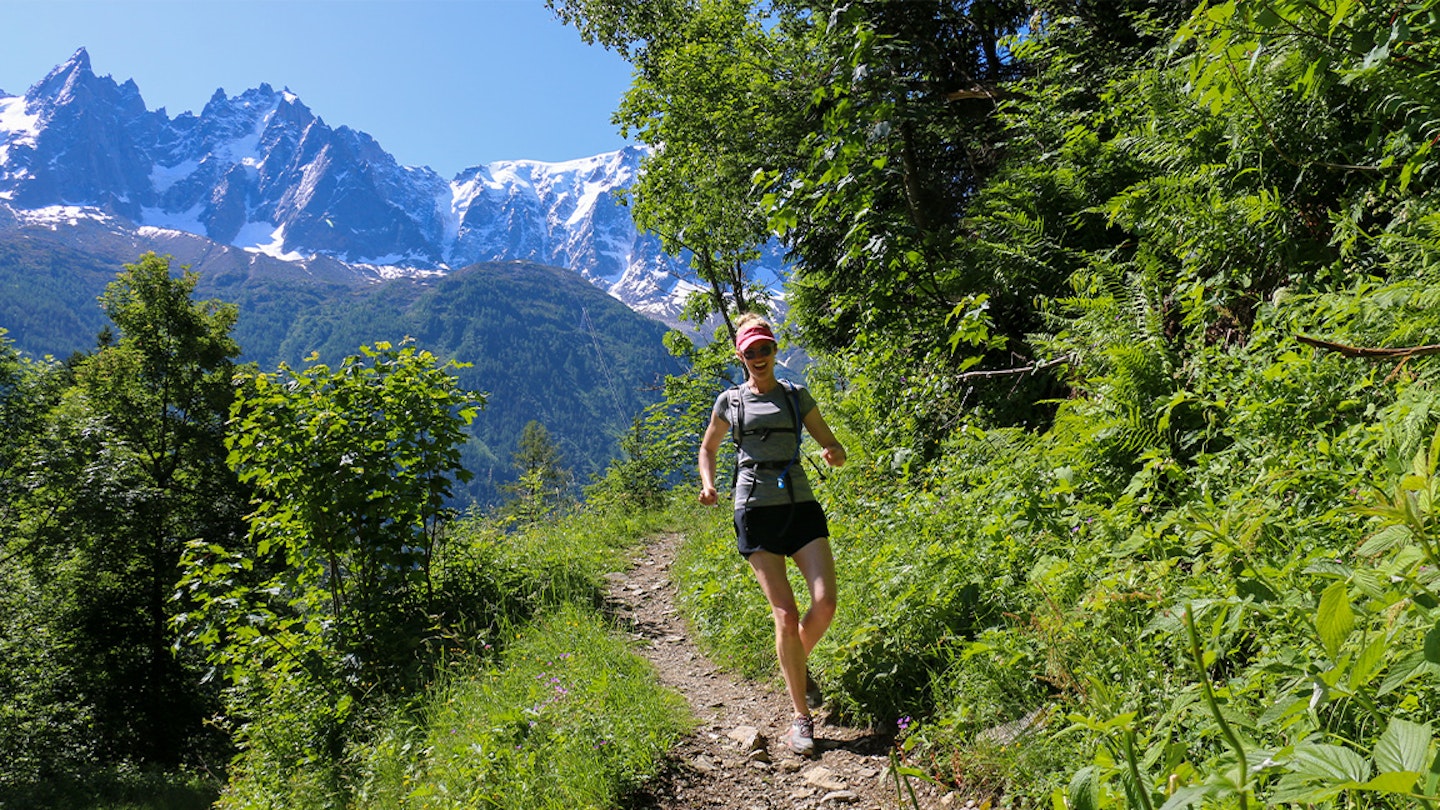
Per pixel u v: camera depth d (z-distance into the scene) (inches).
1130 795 62.4
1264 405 141.0
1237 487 134.3
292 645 269.3
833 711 178.9
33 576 986.1
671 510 573.9
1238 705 88.3
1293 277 178.9
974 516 180.7
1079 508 154.5
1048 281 275.3
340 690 256.5
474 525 387.2
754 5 705.6
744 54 641.0
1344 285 166.2
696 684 219.6
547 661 228.8
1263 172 196.2
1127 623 123.4
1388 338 125.7
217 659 272.2
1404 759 41.4
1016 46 356.5
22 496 1022.4
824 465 301.3
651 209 729.0
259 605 273.0
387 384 307.6
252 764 243.4
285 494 296.0
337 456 289.7
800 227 447.8
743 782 160.4
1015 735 125.7
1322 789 43.2
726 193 656.4
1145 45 332.5
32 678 903.7
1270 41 141.7
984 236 297.0
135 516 1001.5
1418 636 58.8
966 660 144.6
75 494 988.6
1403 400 106.2
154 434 1122.0
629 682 204.5
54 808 781.9
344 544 292.5
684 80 674.8
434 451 305.4
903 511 211.8
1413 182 163.0
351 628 277.6
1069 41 346.3
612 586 351.6
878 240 276.2
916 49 355.6
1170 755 58.9
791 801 149.8
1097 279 230.1
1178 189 214.2
